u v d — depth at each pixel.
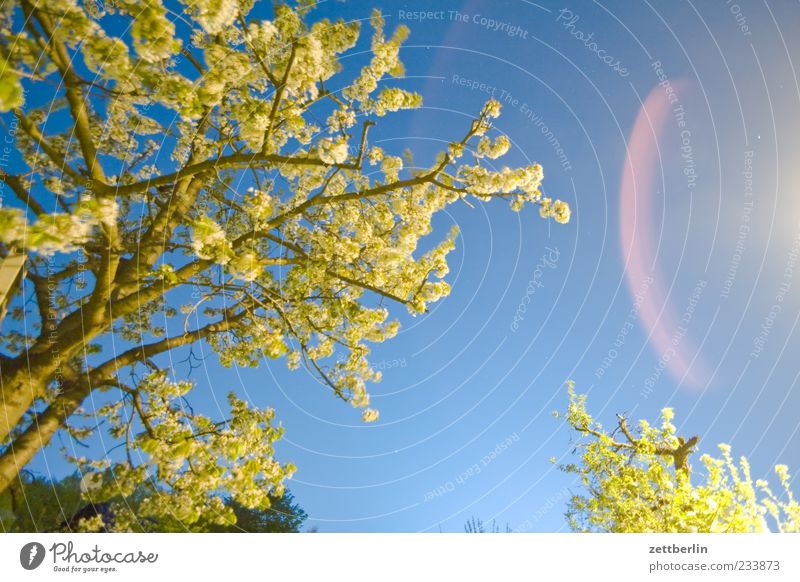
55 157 5.43
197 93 6.21
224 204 9.21
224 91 7.09
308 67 7.08
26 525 5.81
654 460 10.45
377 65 8.11
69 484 6.54
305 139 8.51
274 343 8.60
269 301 8.61
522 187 7.86
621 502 10.42
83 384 6.40
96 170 5.72
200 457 7.00
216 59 6.38
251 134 6.94
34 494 6.11
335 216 9.49
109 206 5.52
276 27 7.16
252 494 7.16
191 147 7.95
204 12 6.04
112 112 7.20
